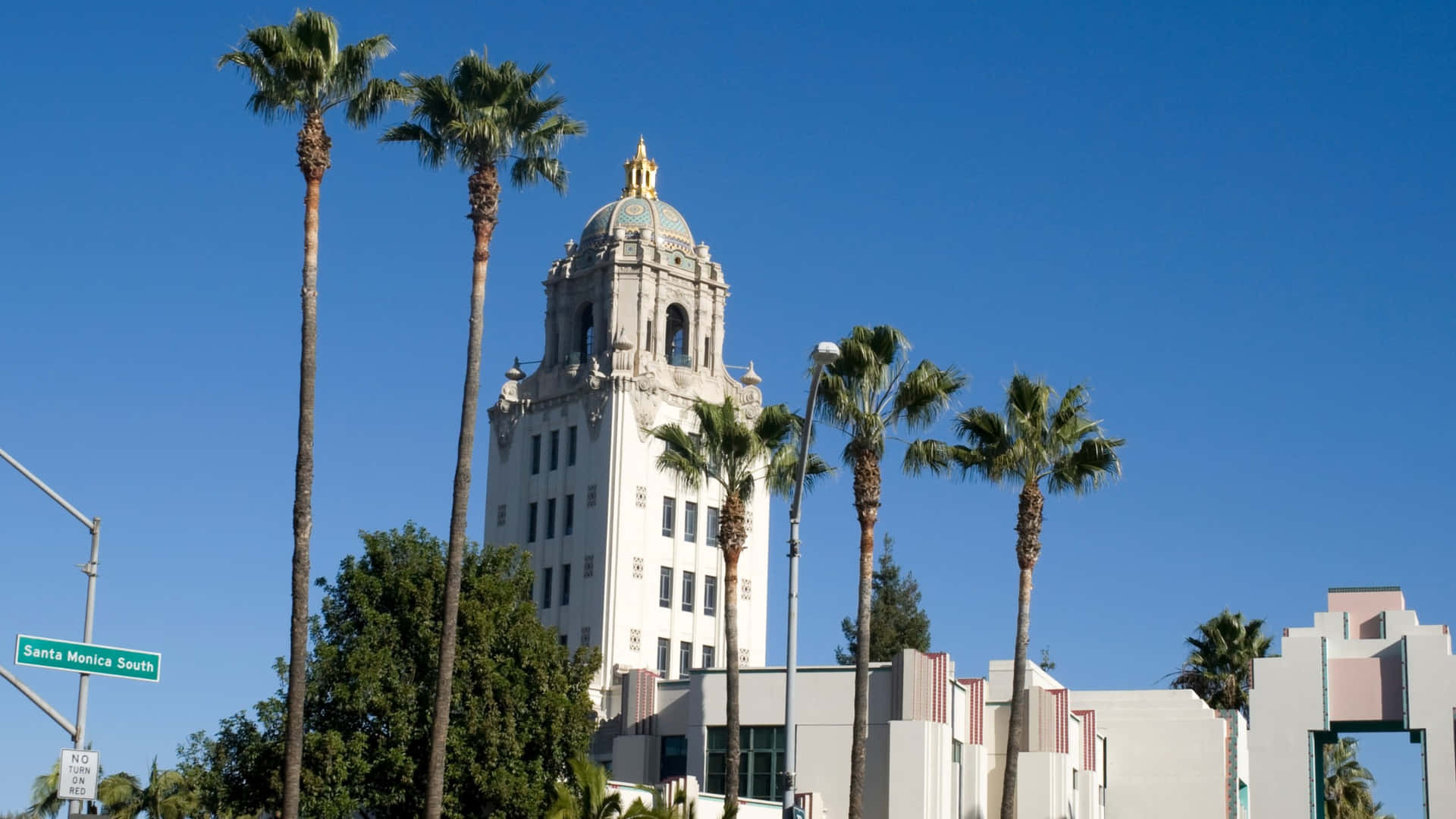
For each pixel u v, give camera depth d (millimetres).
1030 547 50062
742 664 97312
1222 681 91875
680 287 100500
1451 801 74125
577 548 94625
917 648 109125
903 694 55656
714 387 99688
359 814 47750
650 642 93062
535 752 48938
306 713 46219
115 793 64875
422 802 45969
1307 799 77375
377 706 45875
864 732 45750
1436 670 75812
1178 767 78000
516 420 100500
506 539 98688
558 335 100812
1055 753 63562
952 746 59000
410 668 47125
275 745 44719
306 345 37312
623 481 93938
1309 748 77875
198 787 45750
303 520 36375
